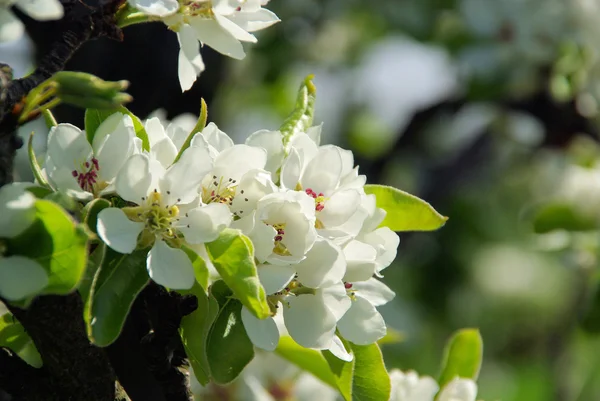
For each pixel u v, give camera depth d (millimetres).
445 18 1358
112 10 689
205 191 680
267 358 837
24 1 655
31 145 672
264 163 684
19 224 636
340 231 691
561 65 1188
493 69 1226
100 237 660
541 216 1113
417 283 1443
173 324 673
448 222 1451
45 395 677
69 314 659
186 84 697
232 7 695
